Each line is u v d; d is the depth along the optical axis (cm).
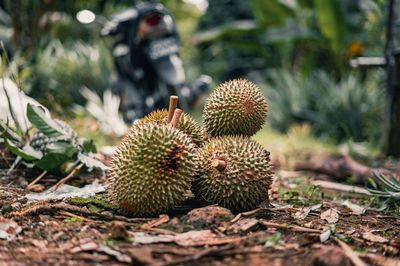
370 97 425
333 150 345
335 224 152
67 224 134
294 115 438
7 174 188
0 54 365
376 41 446
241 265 113
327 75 488
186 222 135
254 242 126
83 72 412
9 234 127
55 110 338
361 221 160
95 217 140
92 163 178
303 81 457
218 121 154
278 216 152
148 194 135
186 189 138
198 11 809
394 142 318
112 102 364
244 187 141
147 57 335
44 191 171
